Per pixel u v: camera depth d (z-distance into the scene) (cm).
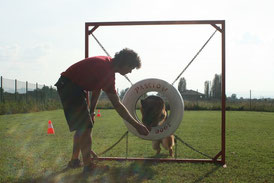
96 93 423
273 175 380
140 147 589
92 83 366
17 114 1752
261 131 919
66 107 369
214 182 347
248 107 2650
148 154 520
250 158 488
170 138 500
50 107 2439
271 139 734
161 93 462
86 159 376
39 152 506
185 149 577
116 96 364
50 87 2752
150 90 466
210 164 441
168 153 532
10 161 434
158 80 466
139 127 363
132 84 501
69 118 370
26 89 2209
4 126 970
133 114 470
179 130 907
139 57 378
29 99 2236
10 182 334
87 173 373
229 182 348
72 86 365
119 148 573
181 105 453
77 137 398
